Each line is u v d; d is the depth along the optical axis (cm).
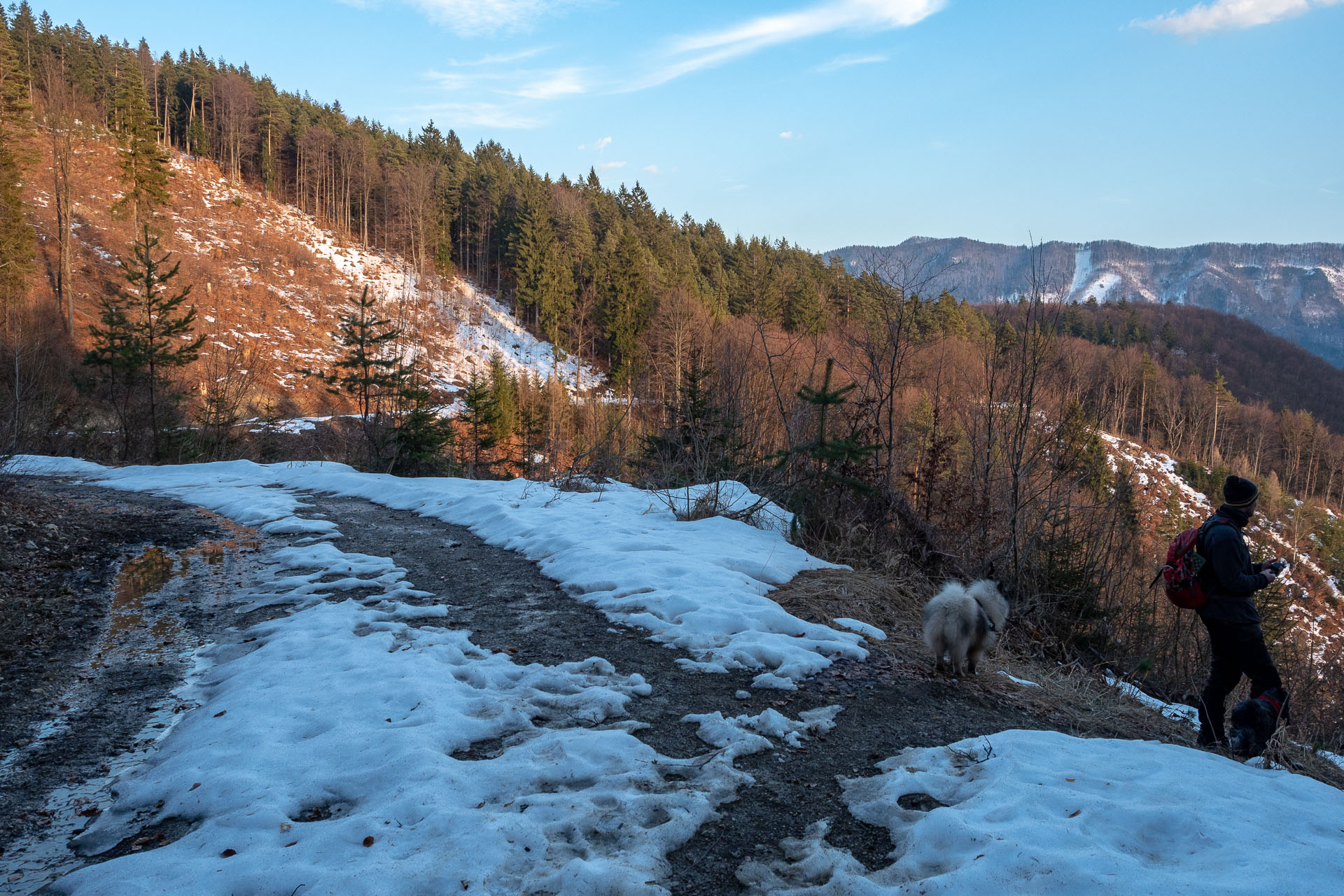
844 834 335
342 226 7700
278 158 8131
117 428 2508
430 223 7481
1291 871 283
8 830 338
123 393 2458
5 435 1522
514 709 453
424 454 1936
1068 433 1102
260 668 525
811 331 1614
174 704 493
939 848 313
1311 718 1348
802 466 1098
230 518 1147
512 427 3438
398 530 1029
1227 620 499
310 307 5588
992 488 1063
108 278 4625
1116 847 312
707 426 1337
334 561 844
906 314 1133
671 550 832
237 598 726
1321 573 3459
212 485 1477
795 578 777
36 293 3784
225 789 355
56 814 354
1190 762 425
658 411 2011
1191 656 1283
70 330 3691
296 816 341
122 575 810
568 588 731
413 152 9494
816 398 935
